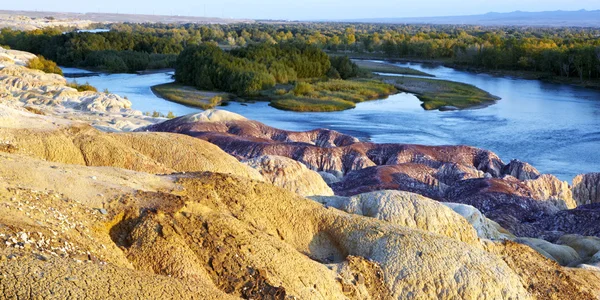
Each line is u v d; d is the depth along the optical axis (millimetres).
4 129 21203
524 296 18297
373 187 36375
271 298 13664
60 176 14930
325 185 32875
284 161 32031
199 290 11859
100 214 13969
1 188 12906
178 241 14023
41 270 10266
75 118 54500
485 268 18203
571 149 57500
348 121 71188
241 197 17766
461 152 46750
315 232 18531
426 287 17109
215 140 45250
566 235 30188
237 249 14609
